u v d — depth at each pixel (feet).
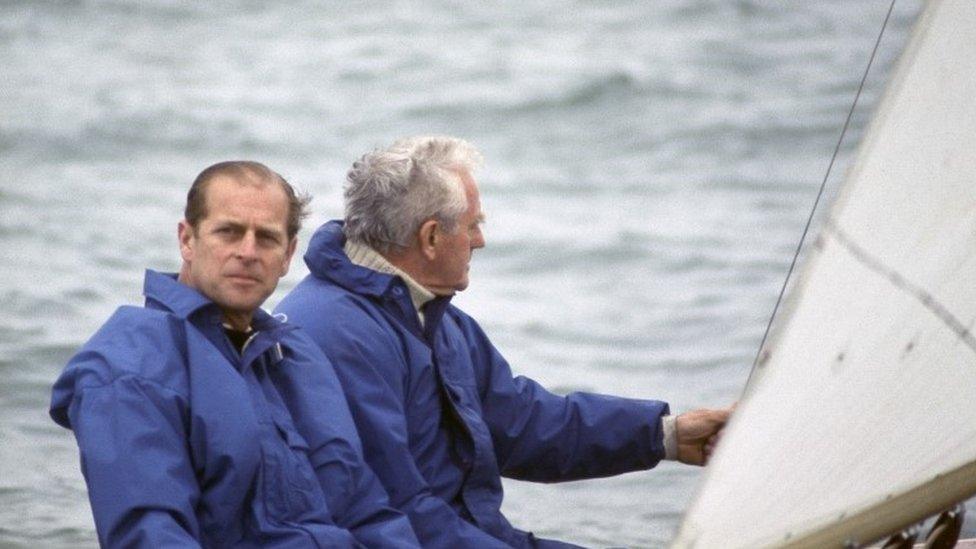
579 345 134.31
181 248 50.85
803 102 240.73
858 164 42.78
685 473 90.74
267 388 50.52
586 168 212.23
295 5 317.22
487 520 56.18
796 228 179.93
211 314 49.44
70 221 172.04
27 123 225.35
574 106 240.32
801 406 40.14
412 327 55.88
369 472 51.78
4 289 140.46
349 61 272.92
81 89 251.39
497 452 59.98
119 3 316.19
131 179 197.98
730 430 39.68
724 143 221.87
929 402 41.52
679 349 132.57
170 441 46.91
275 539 48.21
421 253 55.83
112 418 46.55
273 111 240.32
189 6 315.99
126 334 48.21
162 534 45.47
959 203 42.96
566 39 285.23
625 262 165.17
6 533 75.97
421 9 312.50
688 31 289.94
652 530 81.51
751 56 270.46
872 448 40.55
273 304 131.64
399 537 51.16
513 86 250.37
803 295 41.24
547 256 166.50
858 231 42.14
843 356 40.91
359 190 56.08
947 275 42.42
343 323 54.49
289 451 49.44
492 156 220.23
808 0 306.14
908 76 43.50
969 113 43.68
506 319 143.02
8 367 113.39
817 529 39.29
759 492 39.06
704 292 152.56
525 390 60.39
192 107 239.71
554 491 87.81
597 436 60.49
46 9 311.68
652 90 246.47
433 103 244.63
